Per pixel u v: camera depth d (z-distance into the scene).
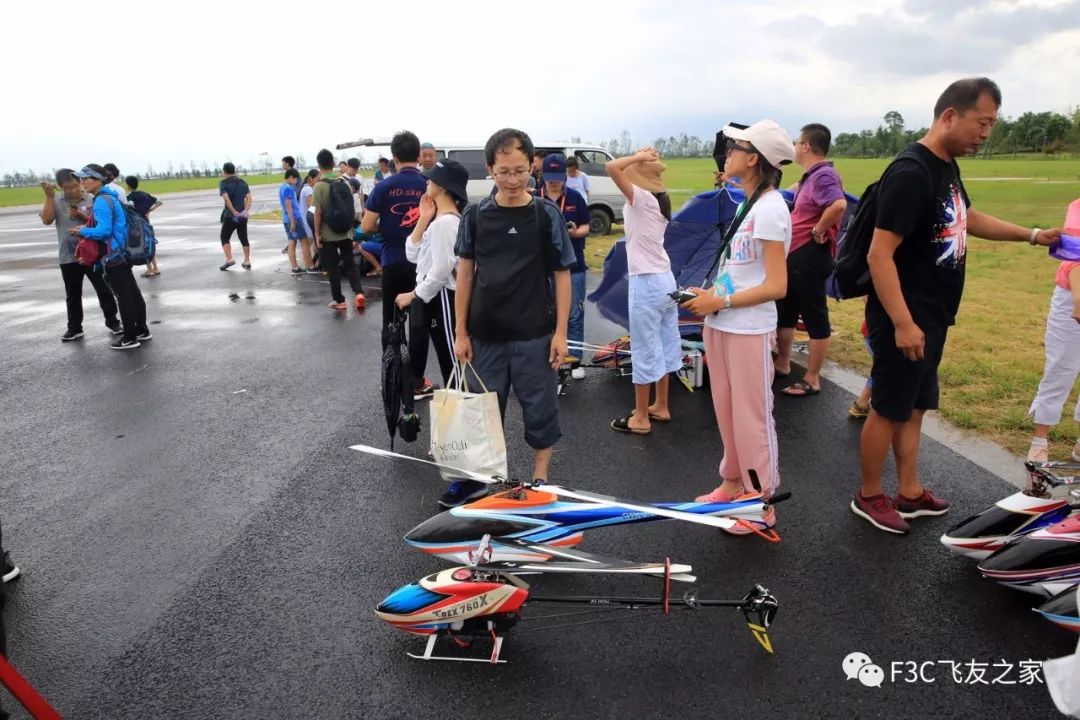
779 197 3.24
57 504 4.23
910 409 3.42
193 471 4.64
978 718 2.44
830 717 2.46
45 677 2.77
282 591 3.28
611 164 4.52
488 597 2.61
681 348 5.87
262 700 2.61
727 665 2.72
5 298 11.43
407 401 4.55
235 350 7.72
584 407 5.67
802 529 3.68
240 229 13.69
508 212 3.55
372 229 5.56
